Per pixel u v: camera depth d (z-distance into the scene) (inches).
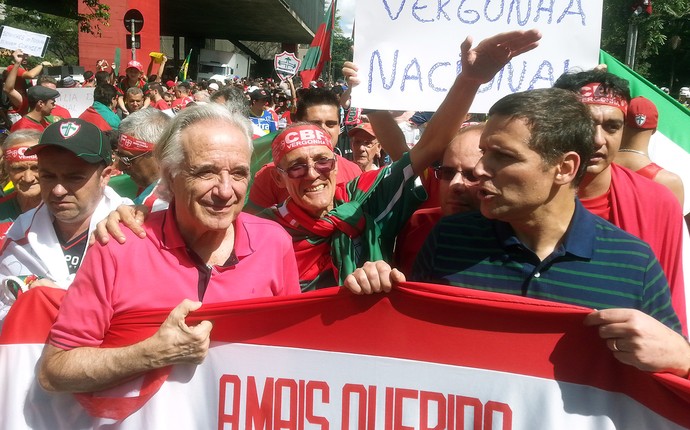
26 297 86.0
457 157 96.4
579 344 71.4
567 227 75.7
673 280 93.0
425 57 118.0
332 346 79.6
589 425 71.7
